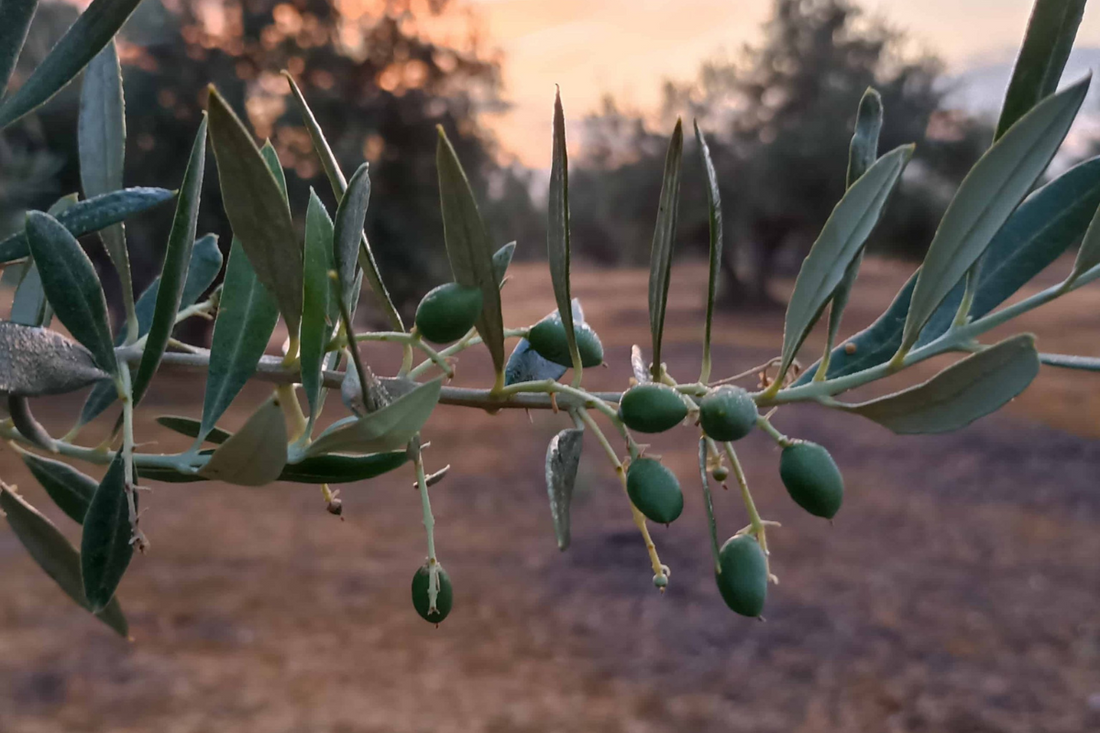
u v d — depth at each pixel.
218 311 0.73
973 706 6.34
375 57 16.20
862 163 0.78
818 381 0.73
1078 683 6.62
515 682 6.61
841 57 26.66
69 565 0.98
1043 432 14.62
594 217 33.66
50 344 0.65
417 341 0.67
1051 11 0.69
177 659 6.80
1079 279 0.71
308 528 10.12
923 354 0.73
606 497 11.31
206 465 0.53
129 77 14.14
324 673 6.67
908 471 12.55
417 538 9.85
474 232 0.62
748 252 32.34
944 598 8.22
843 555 9.37
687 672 6.84
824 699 6.46
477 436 14.85
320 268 0.66
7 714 5.89
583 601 8.15
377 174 15.99
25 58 4.47
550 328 0.74
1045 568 8.93
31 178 5.53
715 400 0.66
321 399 0.71
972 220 0.66
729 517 10.49
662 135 28.44
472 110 16.88
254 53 15.58
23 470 10.77
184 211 0.69
